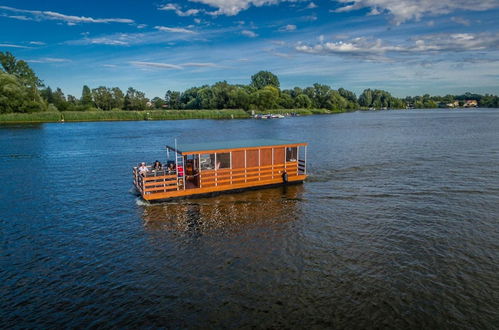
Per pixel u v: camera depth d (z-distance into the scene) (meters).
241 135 77.44
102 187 32.34
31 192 30.77
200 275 16.47
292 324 13.10
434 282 15.67
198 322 13.24
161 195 26.92
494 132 78.62
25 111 121.06
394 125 105.06
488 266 17.00
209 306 14.17
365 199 27.75
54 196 29.48
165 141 67.44
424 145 57.97
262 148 30.22
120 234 21.30
